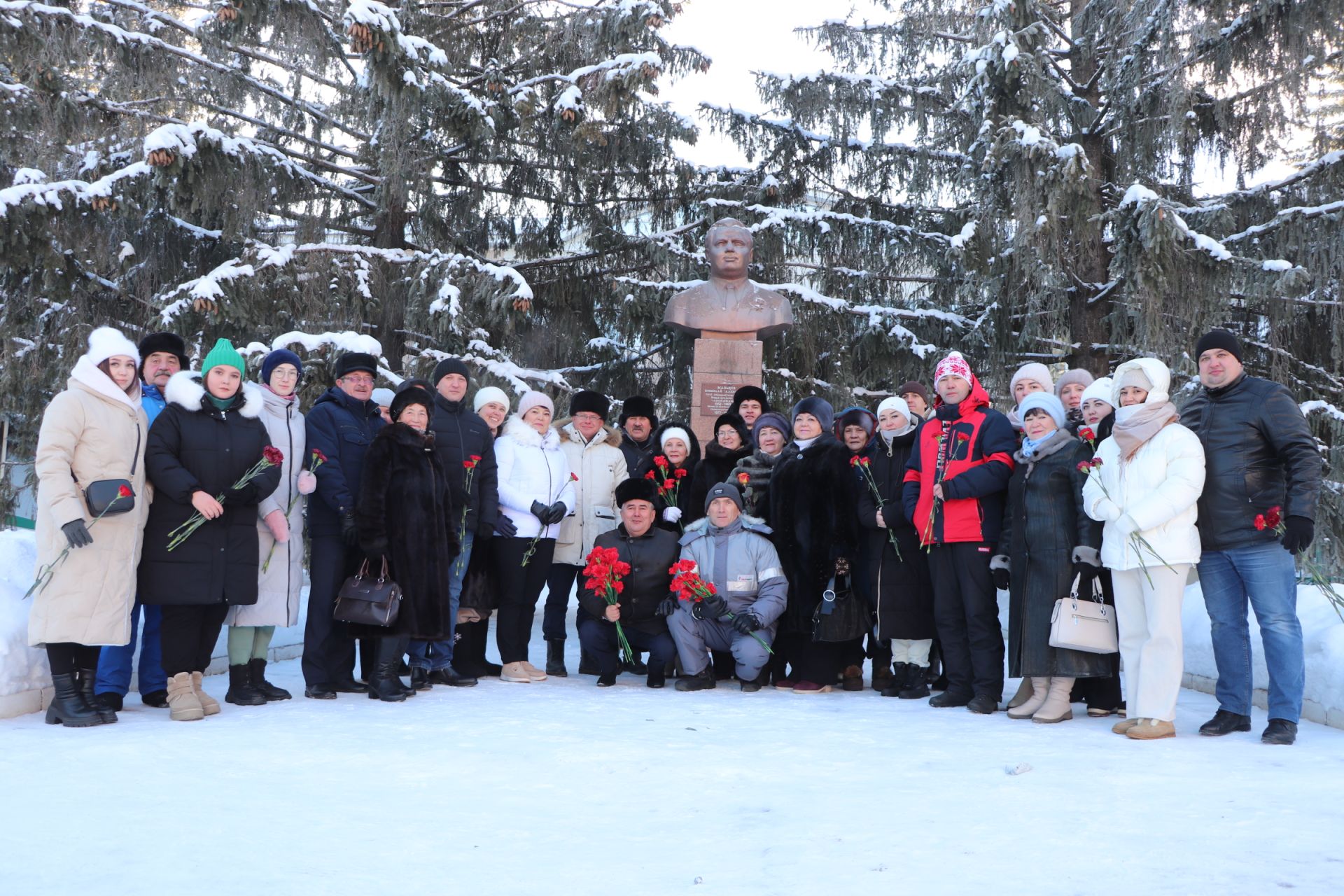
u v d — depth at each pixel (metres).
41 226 10.55
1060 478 5.34
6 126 11.05
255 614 5.36
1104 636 5.05
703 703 5.70
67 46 10.64
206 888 2.51
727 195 14.73
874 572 6.30
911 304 14.88
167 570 4.90
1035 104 11.22
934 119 14.85
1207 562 4.91
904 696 6.15
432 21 13.01
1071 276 12.50
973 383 5.93
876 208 15.04
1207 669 6.45
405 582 5.57
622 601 6.54
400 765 3.91
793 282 14.70
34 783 3.55
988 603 5.64
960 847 2.82
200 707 4.91
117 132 11.68
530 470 6.60
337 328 11.77
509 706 5.45
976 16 11.95
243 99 12.65
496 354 12.15
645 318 14.05
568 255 14.80
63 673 4.72
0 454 6.84
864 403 14.21
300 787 3.55
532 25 13.23
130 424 4.89
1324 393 12.61
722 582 6.40
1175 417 4.93
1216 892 2.44
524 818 3.18
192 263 12.70
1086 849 2.79
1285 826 3.01
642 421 7.83
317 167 13.06
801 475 6.43
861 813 3.22
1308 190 11.88
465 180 13.86
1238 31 11.05
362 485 5.57
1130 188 10.77
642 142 14.39
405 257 11.93
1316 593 6.02
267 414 5.59
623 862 2.73
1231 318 12.83
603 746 4.29
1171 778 3.71
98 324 12.05
